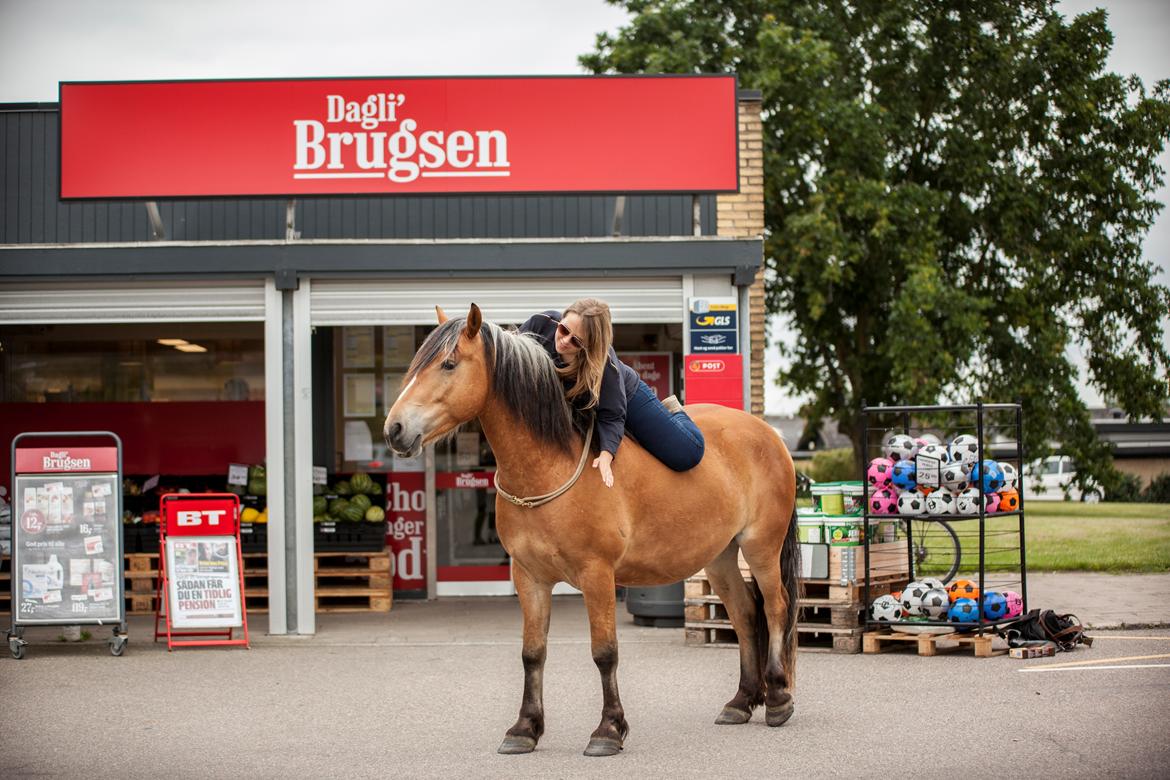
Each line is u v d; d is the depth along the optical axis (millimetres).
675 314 10492
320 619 11461
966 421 23922
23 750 6141
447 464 13148
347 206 11852
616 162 10250
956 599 8984
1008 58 23797
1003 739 6078
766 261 23828
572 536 5738
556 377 5785
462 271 10250
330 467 13062
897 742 6082
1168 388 24109
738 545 6785
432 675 8406
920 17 24812
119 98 10141
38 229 11859
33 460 9469
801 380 26562
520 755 5914
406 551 13023
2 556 11547
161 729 6645
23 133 11867
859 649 9180
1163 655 8688
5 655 9430
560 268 10250
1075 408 23688
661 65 22719
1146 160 23781
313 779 5480
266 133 10172
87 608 9406
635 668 8602
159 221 10562
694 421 6660
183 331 13469
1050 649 8766
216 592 9742
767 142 22672
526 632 6027
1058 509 27141
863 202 21609
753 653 6773
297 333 10281
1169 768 5434
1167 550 16469
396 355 13180
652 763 5711
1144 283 23734
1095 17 23781
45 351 13383
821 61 22172
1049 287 23688
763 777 5422
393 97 10203
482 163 10227
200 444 13297
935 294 21031
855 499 9508
